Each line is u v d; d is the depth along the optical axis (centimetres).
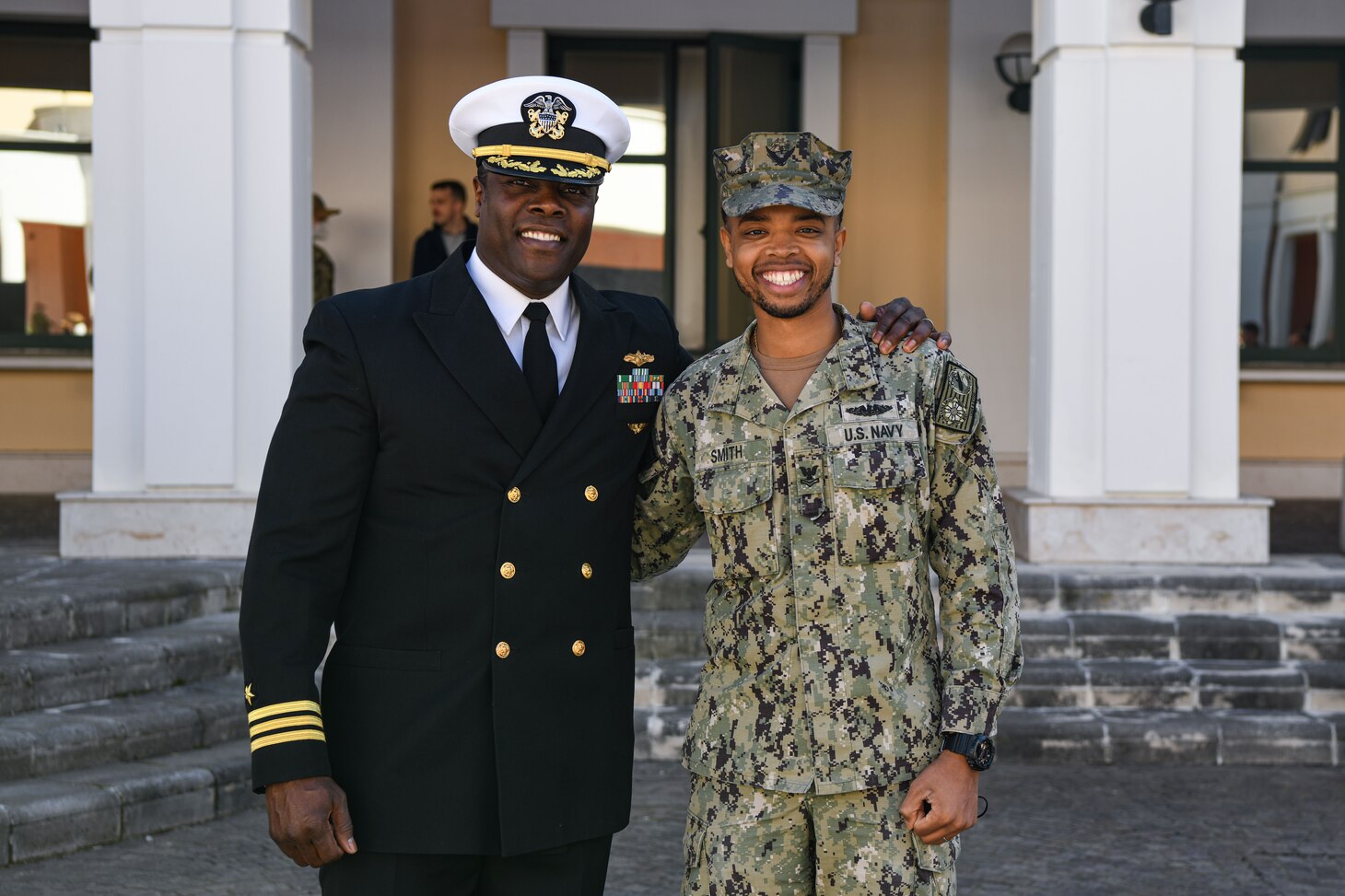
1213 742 511
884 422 238
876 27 891
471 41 880
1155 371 604
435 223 805
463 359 236
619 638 246
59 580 539
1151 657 555
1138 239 602
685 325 908
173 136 596
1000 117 873
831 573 236
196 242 598
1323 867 410
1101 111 606
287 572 228
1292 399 923
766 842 235
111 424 609
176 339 599
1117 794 478
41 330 912
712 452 242
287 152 602
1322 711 532
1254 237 935
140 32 602
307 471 230
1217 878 402
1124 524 602
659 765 516
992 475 244
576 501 239
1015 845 427
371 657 234
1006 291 877
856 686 233
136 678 489
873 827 232
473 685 231
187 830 435
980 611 238
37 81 901
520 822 230
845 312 252
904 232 898
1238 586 571
